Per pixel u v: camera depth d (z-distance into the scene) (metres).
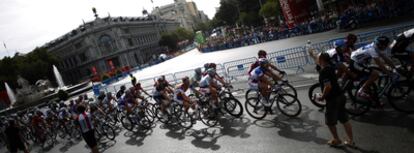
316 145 5.73
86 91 39.81
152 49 98.75
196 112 8.89
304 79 10.56
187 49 82.62
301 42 21.56
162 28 111.50
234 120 8.55
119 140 10.10
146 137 9.56
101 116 11.30
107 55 82.25
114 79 43.09
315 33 25.53
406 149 4.79
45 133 12.74
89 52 83.25
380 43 5.95
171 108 9.77
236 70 14.39
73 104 12.66
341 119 5.25
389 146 5.01
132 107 10.42
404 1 19.61
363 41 12.37
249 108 9.09
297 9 30.88
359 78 6.42
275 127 7.22
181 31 106.25
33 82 65.62
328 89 5.06
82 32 81.88
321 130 6.31
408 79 5.94
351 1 28.89
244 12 61.59
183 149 7.59
